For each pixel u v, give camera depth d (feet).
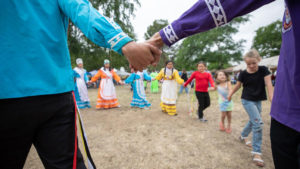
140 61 2.65
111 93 19.39
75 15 2.65
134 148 8.84
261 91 7.56
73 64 47.93
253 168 6.98
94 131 11.46
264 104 19.56
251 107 7.68
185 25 2.47
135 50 2.55
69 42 30.48
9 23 2.22
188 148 8.77
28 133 2.58
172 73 15.57
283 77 2.84
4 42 2.22
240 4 2.14
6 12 2.19
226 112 11.05
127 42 2.56
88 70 64.03
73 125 3.16
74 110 3.23
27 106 2.43
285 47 2.60
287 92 2.68
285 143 2.83
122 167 7.13
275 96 3.11
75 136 3.19
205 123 13.15
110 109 18.99
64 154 2.93
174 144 9.27
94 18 2.58
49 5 2.58
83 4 2.70
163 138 10.12
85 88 19.97
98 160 7.69
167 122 13.50
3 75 2.24
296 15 2.09
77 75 19.56
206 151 8.43
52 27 2.61
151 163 7.40
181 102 22.93
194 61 95.61
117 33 2.56
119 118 14.89
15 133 2.48
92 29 2.57
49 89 2.56
